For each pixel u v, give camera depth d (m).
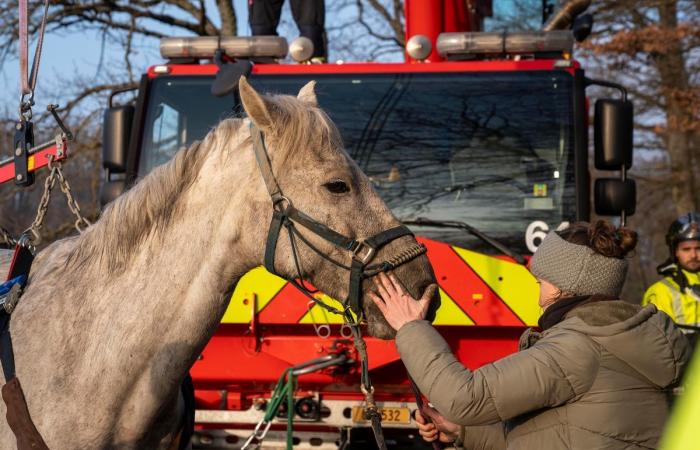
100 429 2.56
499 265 4.25
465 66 4.87
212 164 2.64
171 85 4.93
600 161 4.68
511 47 4.91
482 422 2.38
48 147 3.01
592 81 4.85
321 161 2.57
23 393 2.58
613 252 2.45
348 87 4.86
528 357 2.38
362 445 4.68
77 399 2.56
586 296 2.46
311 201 2.55
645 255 24.97
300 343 4.31
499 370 2.38
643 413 2.33
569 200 4.68
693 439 1.32
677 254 4.90
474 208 4.71
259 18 5.79
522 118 4.78
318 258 2.55
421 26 5.65
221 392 4.56
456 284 4.25
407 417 4.33
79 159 13.57
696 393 1.34
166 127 4.90
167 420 2.70
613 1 14.14
